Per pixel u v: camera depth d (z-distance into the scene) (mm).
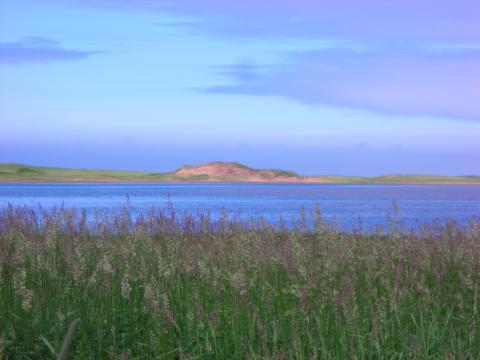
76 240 10812
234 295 7855
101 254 9992
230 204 83250
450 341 6902
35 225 13180
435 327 7188
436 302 8234
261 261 9359
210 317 7379
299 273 8680
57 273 8758
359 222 12477
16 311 7719
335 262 9086
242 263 9281
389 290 8250
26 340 7242
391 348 6949
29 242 9680
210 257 9680
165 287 8305
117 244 10797
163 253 10188
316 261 9227
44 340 6887
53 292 8328
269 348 7031
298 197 140625
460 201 118938
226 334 7098
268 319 7500
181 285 8414
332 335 6996
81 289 8180
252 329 6949
